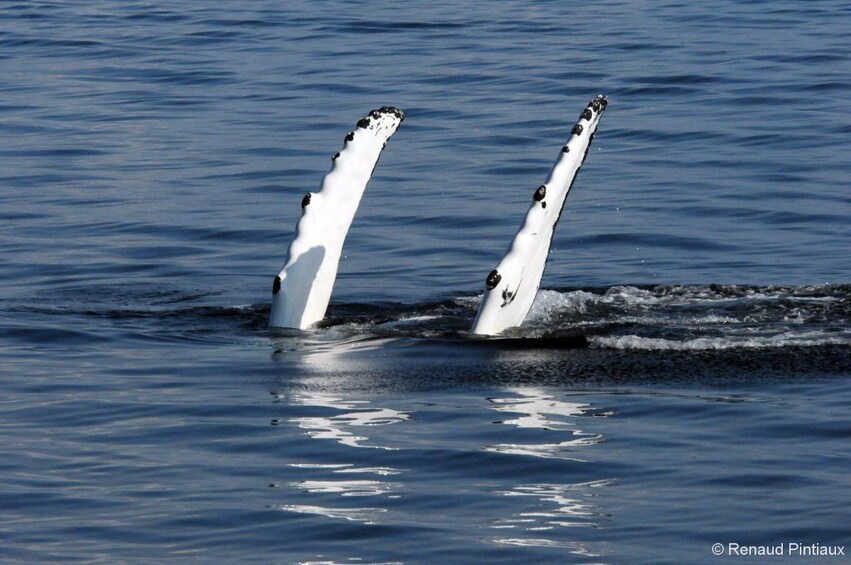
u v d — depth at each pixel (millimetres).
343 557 28266
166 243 59562
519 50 106875
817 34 110562
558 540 28781
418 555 28266
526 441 34281
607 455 33312
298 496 31281
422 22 120750
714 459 32969
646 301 47688
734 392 37688
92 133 82375
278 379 39781
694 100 88688
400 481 32062
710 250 57469
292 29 118438
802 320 44781
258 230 61750
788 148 75688
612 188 68750
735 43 107562
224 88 95312
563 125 82625
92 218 63812
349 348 42781
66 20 124500
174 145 79125
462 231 61594
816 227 60562
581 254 57562
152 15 126812
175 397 38406
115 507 30891
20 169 73750
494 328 43969
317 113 87000
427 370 40188
